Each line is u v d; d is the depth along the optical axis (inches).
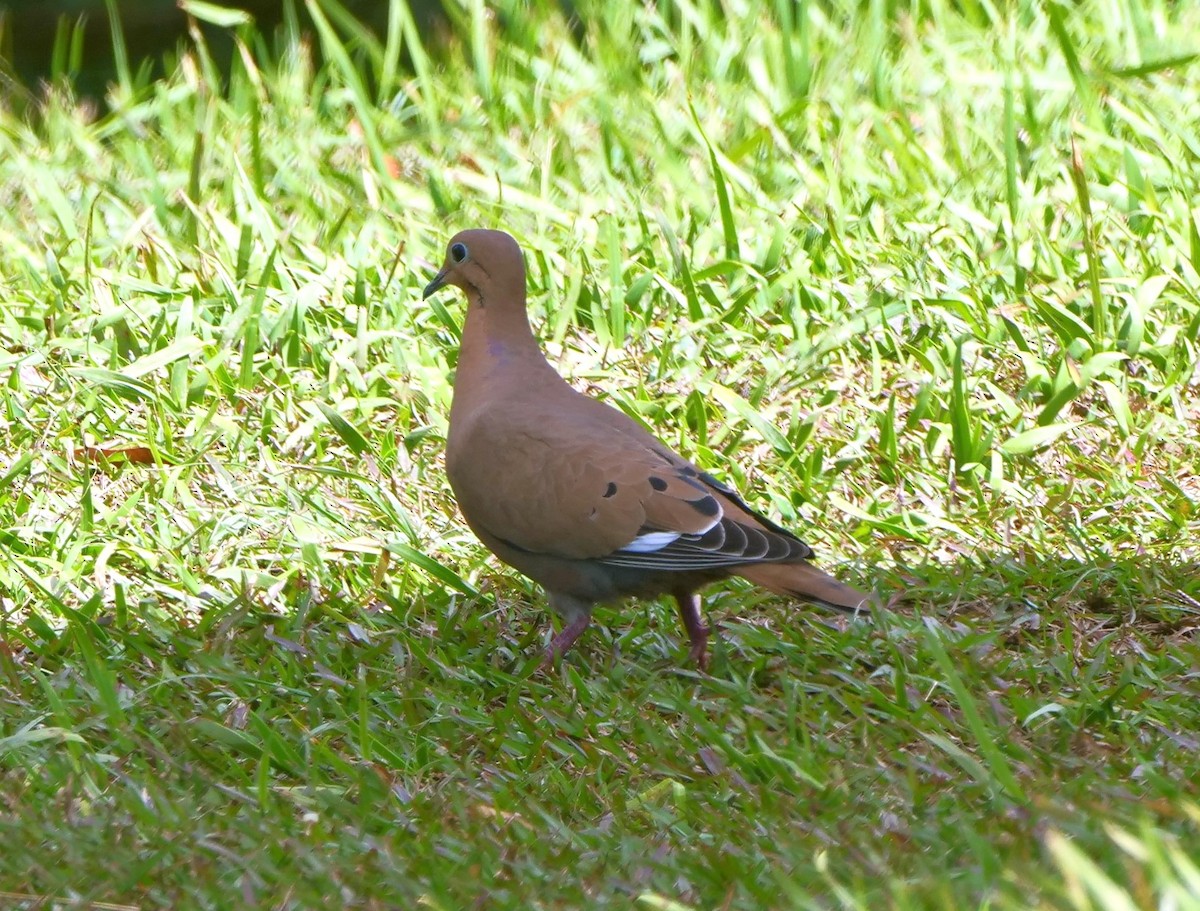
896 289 498.6
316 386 462.6
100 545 392.2
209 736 313.7
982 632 360.2
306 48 692.1
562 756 310.8
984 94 628.4
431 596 380.5
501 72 681.6
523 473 341.4
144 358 460.4
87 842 271.6
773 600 379.6
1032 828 268.8
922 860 259.0
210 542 392.8
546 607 379.2
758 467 429.4
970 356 474.6
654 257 522.9
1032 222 526.9
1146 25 657.6
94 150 627.8
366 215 553.3
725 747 303.9
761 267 510.6
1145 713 319.3
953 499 416.2
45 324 484.7
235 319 482.3
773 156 587.5
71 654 348.5
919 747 314.2
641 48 692.1
